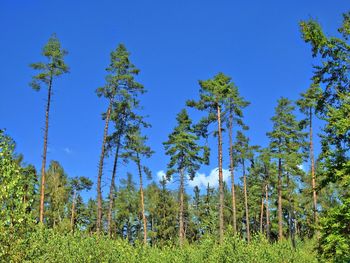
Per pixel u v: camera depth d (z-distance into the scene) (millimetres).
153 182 65250
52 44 29625
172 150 38406
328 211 16891
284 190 43344
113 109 29797
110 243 19109
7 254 9344
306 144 37250
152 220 63812
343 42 17859
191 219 65875
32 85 29312
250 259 20047
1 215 9281
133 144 33344
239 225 60781
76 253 16484
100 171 29391
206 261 20688
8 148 9938
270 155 38656
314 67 18750
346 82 18266
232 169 36812
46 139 29750
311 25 18234
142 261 19625
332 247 17312
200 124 32812
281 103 38656
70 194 59531
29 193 10070
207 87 32438
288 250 23297
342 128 16469
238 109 34438
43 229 16750
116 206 59562
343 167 16641
